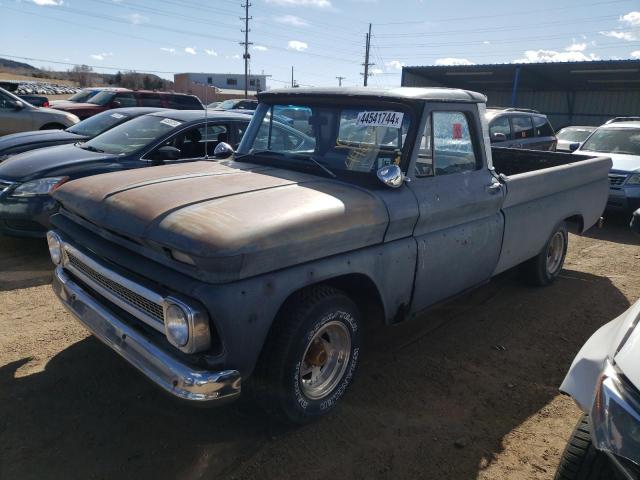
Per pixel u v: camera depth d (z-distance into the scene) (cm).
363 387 358
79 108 1502
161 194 297
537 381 379
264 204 283
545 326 471
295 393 290
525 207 462
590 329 470
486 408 342
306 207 284
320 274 286
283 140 399
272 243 257
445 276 380
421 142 352
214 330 254
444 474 281
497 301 525
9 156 723
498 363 402
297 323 280
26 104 1166
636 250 753
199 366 254
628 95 3080
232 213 268
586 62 2572
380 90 370
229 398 254
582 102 3275
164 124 654
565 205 525
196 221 258
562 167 508
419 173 355
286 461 283
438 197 359
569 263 669
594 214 595
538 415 338
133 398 331
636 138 1016
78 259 321
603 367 220
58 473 267
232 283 252
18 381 343
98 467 273
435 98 362
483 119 413
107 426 304
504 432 319
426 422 324
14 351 380
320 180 342
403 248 338
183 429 305
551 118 3419
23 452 280
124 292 288
